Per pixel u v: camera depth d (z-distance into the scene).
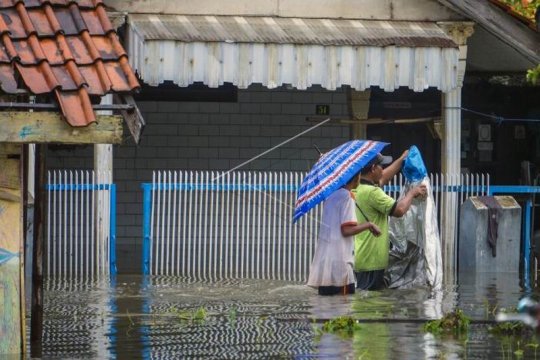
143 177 42.72
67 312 26.03
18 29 18.62
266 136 43.31
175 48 35.16
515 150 43.94
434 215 30.34
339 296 28.41
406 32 37.12
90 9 19.39
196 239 39.12
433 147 43.88
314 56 35.88
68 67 18.20
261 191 37.06
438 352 20.72
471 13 37.16
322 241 28.45
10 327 18.88
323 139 43.44
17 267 18.80
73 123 17.53
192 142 43.03
